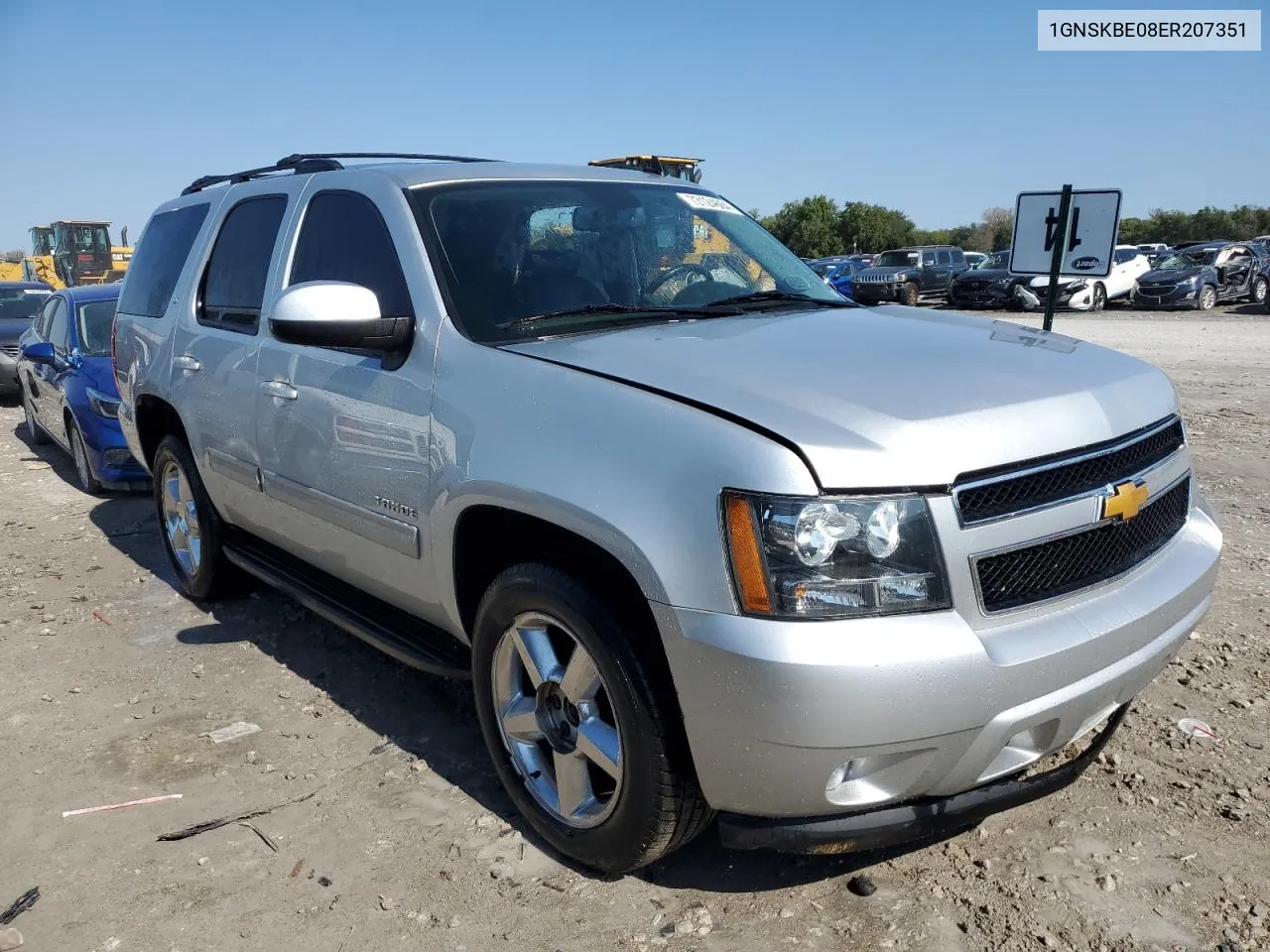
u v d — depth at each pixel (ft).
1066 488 8.13
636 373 8.77
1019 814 10.05
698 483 7.63
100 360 25.08
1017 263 21.61
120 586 17.78
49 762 11.61
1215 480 23.21
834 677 7.14
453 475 9.55
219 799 10.76
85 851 9.87
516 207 11.68
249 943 8.54
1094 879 9.04
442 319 10.25
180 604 16.75
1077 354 9.91
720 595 7.48
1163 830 9.72
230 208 14.98
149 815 10.47
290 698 13.12
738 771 7.68
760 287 12.49
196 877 9.43
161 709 12.89
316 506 11.92
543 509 8.56
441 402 9.86
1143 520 8.99
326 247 12.34
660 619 7.76
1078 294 78.38
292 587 13.39
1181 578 9.05
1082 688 8.03
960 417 7.84
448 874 9.38
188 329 15.06
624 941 8.43
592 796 9.31
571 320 10.49
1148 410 9.27
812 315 11.10
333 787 10.94
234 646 14.90
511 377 9.32
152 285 17.01
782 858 9.48
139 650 14.84
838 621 7.29
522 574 9.04
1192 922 8.47
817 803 7.70
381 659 14.25
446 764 11.37
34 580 18.22
